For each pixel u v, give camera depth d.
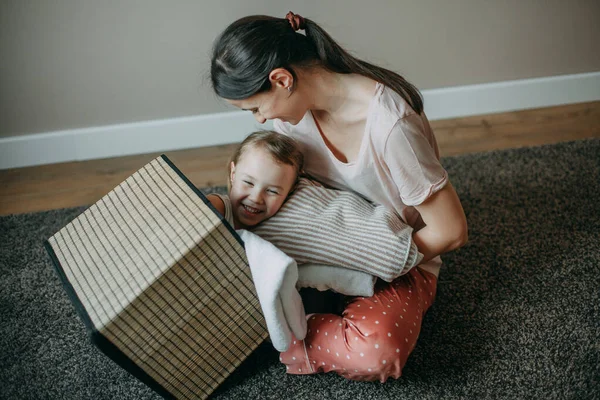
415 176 1.03
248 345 1.12
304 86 1.00
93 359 1.25
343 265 1.09
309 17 1.60
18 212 1.68
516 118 1.87
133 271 0.93
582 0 1.66
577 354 1.18
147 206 0.99
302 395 1.15
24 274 1.45
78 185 1.76
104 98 1.71
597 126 1.81
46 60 1.59
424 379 1.16
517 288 1.33
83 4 1.49
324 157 1.19
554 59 1.81
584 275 1.34
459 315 1.29
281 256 0.96
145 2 1.50
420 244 1.13
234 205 1.15
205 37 1.60
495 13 1.66
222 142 1.86
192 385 1.10
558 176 1.62
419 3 1.61
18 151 1.79
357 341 1.06
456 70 1.80
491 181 1.63
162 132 1.82
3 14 1.47
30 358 1.26
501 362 1.18
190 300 0.97
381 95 1.00
